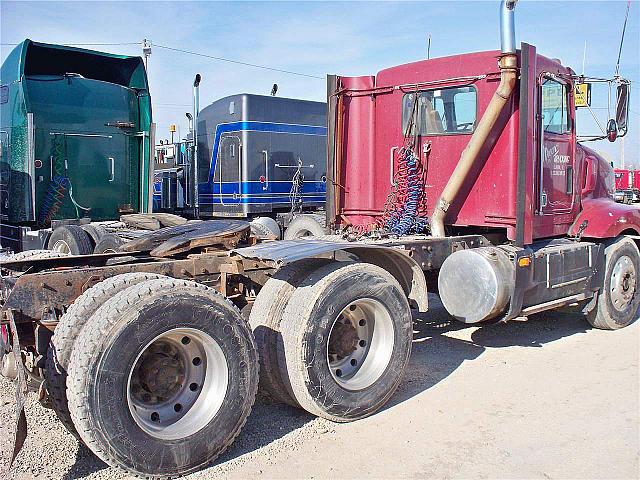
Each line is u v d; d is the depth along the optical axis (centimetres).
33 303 384
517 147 588
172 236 505
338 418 435
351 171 682
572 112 692
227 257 467
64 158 1019
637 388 516
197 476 364
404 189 639
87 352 330
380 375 455
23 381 344
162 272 438
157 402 372
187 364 383
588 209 704
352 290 437
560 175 675
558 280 626
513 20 559
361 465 380
